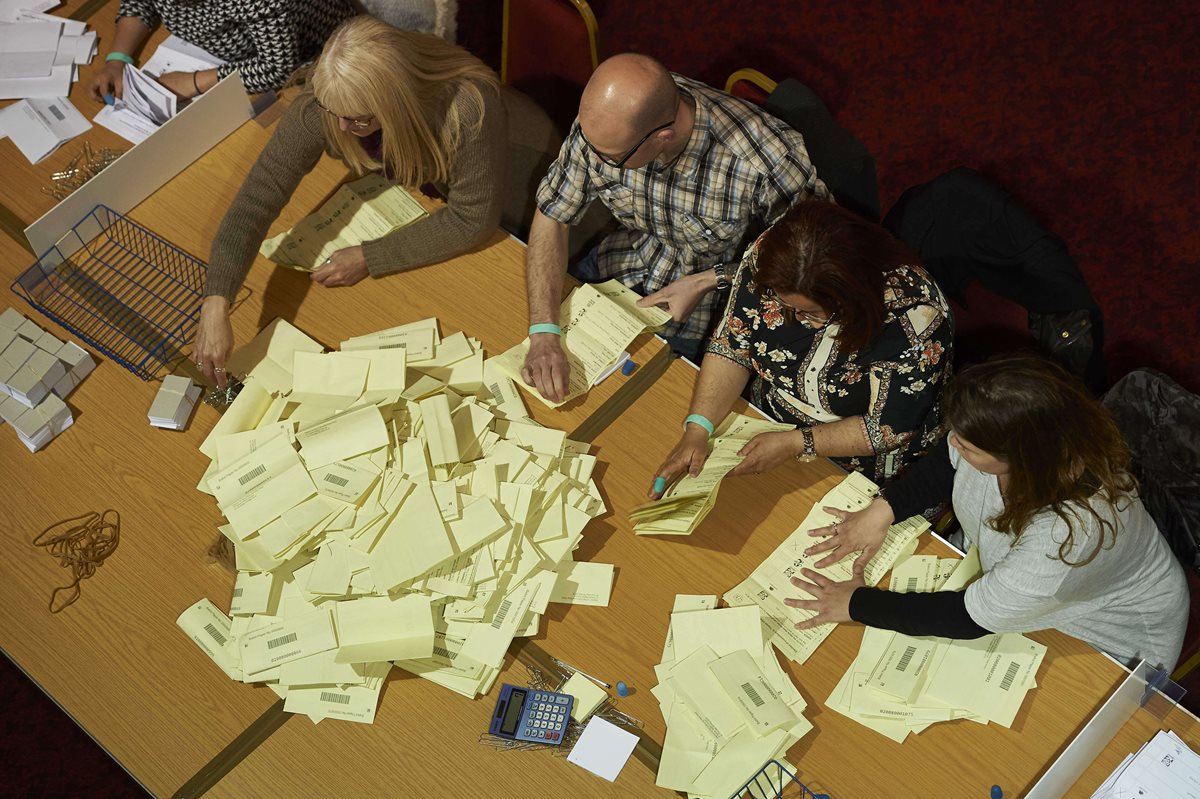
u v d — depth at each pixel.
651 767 1.70
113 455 2.05
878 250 1.76
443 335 2.18
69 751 2.69
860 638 1.82
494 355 2.15
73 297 2.23
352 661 1.74
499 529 1.80
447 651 1.78
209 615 1.87
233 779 1.72
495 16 3.74
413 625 1.76
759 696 1.72
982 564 1.84
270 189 2.23
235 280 2.16
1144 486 1.95
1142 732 1.72
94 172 2.39
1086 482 1.53
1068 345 2.00
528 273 2.22
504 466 1.92
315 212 2.33
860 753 1.70
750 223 2.24
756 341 2.03
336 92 1.96
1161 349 3.22
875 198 2.19
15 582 1.92
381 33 1.96
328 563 1.81
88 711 1.79
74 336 2.19
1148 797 1.64
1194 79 3.59
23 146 2.45
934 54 3.71
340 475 1.88
